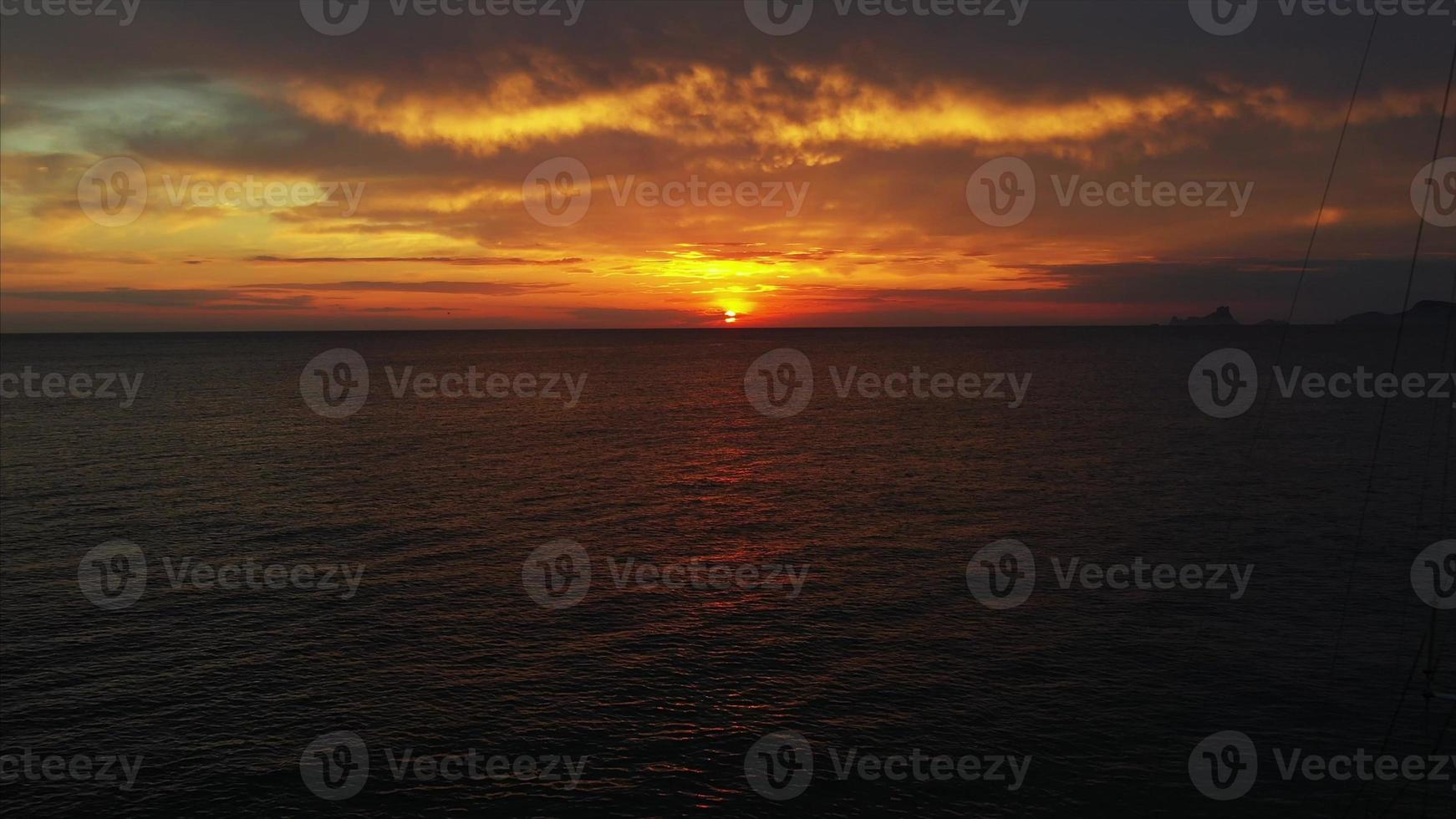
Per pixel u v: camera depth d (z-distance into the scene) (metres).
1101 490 52.28
